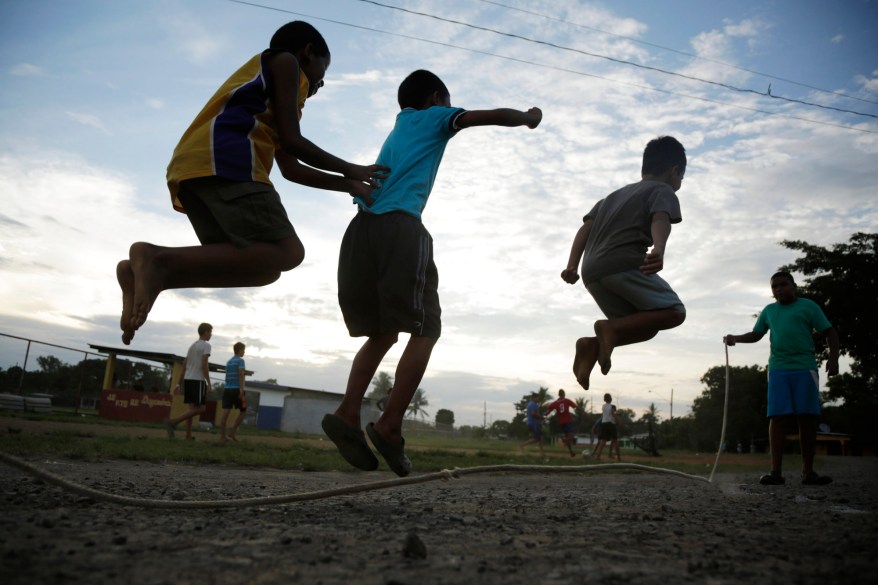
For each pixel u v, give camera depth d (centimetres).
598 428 1606
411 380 284
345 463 680
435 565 146
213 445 845
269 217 248
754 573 144
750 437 5616
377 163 314
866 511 296
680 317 327
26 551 142
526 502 320
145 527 182
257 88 256
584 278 347
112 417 1944
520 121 296
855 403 3791
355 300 301
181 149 247
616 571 144
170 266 229
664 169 358
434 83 336
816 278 2861
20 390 1853
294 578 130
